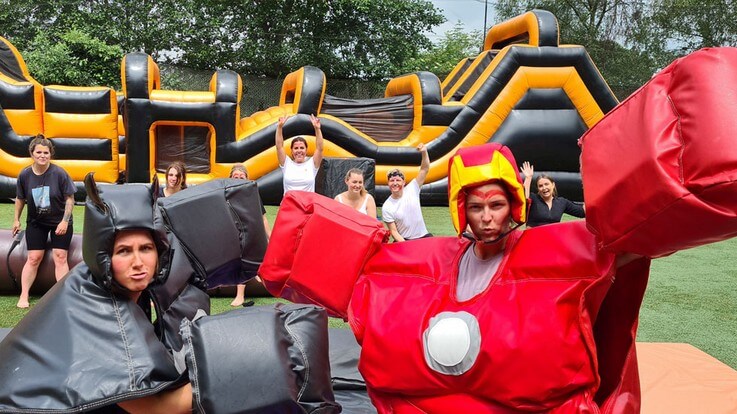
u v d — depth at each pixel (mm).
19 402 1775
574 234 2141
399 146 12070
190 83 22125
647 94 1794
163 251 2072
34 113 11516
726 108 1612
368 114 12531
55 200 5438
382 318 2295
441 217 11070
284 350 2010
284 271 2625
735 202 1585
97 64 21203
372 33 28125
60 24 24969
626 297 2174
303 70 12023
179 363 2088
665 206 1673
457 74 15922
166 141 11547
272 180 11680
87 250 1947
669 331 5305
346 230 2535
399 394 2279
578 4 33000
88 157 11781
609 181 1853
